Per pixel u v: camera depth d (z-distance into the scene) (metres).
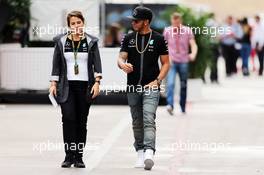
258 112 32.38
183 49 30.80
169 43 30.80
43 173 18.03
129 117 30.08
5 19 36.41
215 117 30.33
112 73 34.62
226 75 58.34
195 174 18.00
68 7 38.06
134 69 18.86
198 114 31.45
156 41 18.83
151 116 18.61
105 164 19.38
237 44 58.62
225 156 20.73
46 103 36.12
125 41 18.98
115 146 22.42
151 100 18.70
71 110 18.55
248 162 19.80
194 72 37.88
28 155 20.70
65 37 18.61
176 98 38.03
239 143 23.16
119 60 18.88
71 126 18.70
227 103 36.69
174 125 27.59
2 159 20.08
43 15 38.19
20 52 35.72
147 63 18.80
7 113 31.45
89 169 18.62
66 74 18.55
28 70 35.81
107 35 42.03
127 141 23.44
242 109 33.69
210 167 19.00
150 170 18.50
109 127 26.91
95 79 18.56
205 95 41.41
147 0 46.38
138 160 19.05
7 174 17.88
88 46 18.55
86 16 37.91
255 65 72.69
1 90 36.06
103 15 39.09
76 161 18.88
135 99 18.94
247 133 25.45
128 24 46.06
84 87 18.61
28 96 36.41
